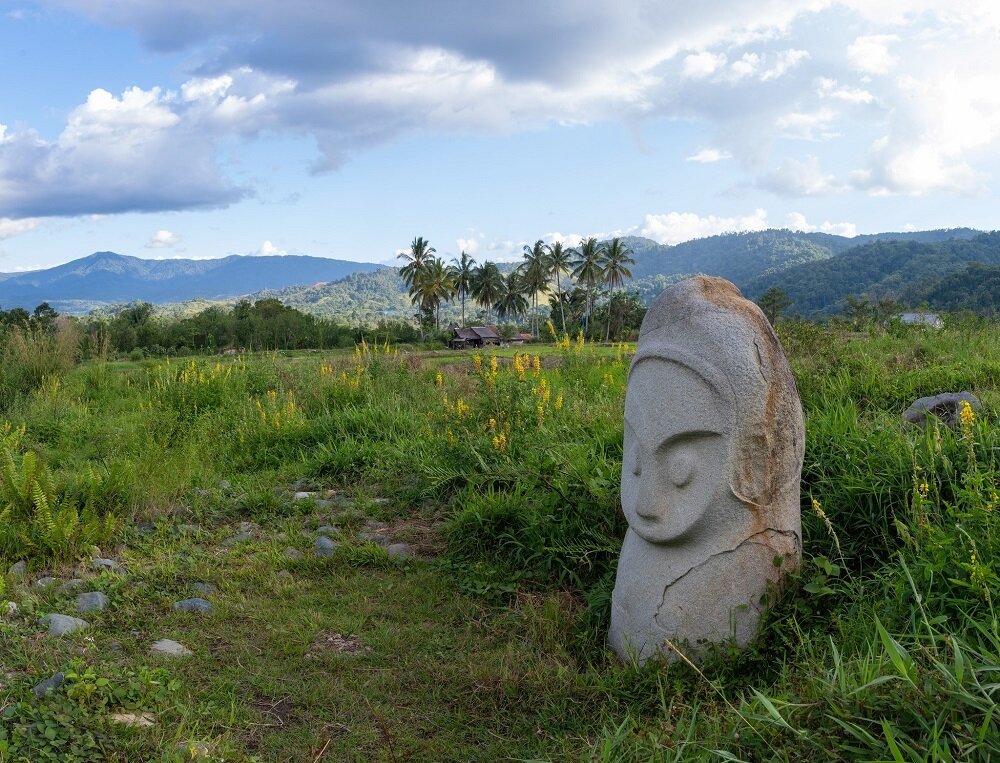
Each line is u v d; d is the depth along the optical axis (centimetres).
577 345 1282
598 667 364
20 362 1211
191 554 517
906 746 208
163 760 277
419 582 475
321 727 323
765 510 345
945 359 807
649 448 357
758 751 236
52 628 387
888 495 398
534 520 488
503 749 307
